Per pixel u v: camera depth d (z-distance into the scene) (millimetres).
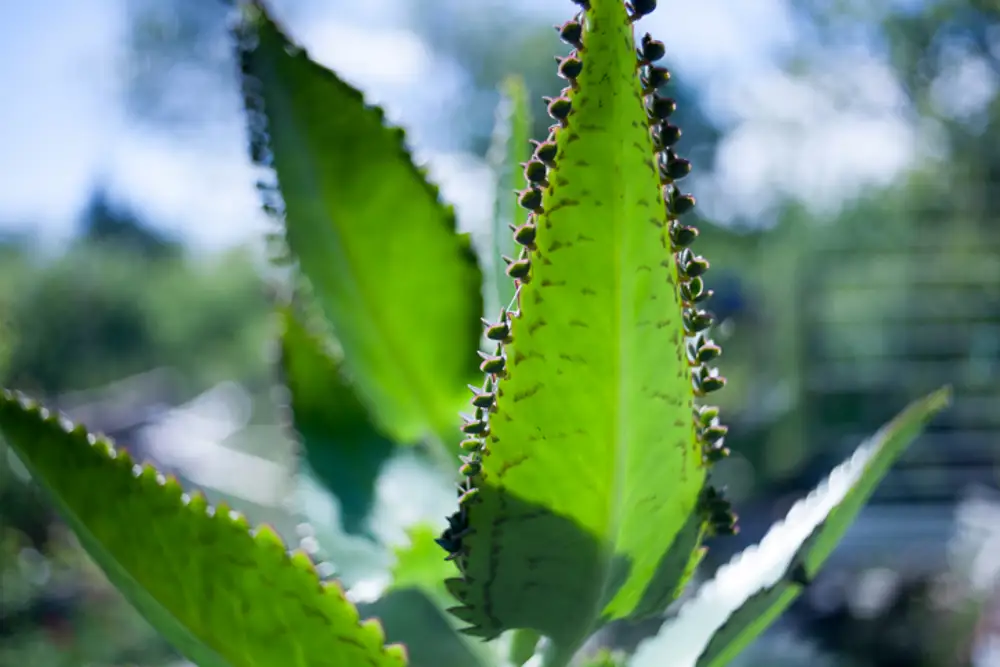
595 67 242
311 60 335
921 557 2232
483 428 257
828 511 272
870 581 2121
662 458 262
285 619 266
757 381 3484
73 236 5938
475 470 259
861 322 3107
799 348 3176
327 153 342
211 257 6508
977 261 3014
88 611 1979
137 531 264
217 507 265
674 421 260
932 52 3465
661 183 255
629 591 275
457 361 363
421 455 397
